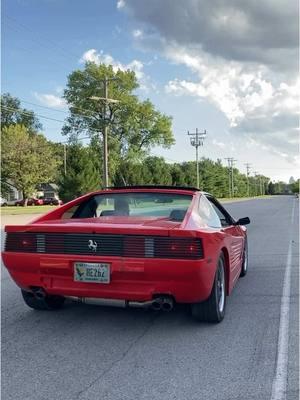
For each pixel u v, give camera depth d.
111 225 5.03
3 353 4.56
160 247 4.77
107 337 5.04
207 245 4.86
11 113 97.12
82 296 5.09
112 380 3.92
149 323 5.54
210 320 5.48
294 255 11.18
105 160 53.44
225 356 4.47
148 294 4.86
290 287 7.53
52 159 62.56
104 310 6.09
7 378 3.98
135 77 76.81
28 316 5.83
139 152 77.94
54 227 5.07
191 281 4.77
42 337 5.04
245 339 4.96
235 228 7.05
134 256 4.81
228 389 3.74
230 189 142.38
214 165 138.62
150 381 3.90
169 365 4.25
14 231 5.27
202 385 3.82
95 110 75.75
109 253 4.88
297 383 3.86
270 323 5.54
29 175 60.00
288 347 4.71
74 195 57.19
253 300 6.66
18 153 59.59
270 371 4.11
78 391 3.72
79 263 4.96
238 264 7.24
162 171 91.88
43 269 5.10
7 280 8.34
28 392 3.71
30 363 4.30
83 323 5.54
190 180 109.44
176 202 6.07
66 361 4.35
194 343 4.85
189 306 6.19
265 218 26.77
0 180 59.47
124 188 6.50
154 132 77.94
